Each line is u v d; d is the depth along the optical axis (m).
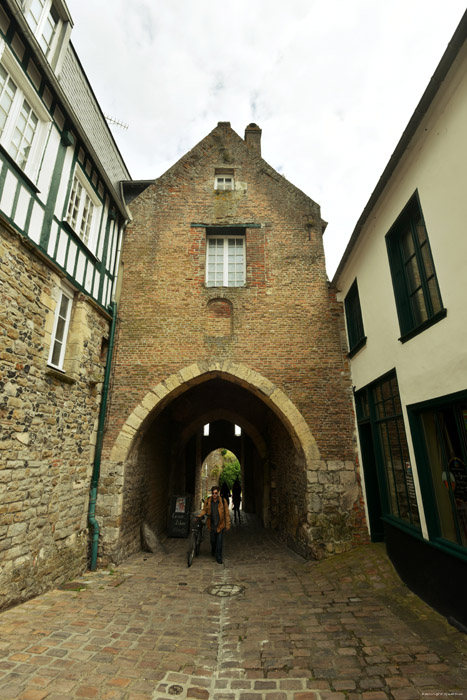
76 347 5.96
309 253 8.29
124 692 2.68
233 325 7.77
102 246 7.21
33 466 4.65
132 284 7.95
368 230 6.06
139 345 7.57
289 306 7.91
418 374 4.54
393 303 5.27
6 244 4.27
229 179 9.16
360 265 6.61
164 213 8.52
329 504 6.80
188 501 10.03
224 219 8.51
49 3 5.29
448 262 3.87
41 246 4.98
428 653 3.16
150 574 5.99
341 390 7.42
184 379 7.41
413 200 4.64
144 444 8.16
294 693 2.71
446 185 3.91
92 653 3.23
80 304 6.17
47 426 5.03
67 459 5.60
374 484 6.77
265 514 11.43
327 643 3.46
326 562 6.20
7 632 3.52
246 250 8.30
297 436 7.20
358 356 6.97
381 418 5.91
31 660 3.03
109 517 6.53
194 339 7.65
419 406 4.49
